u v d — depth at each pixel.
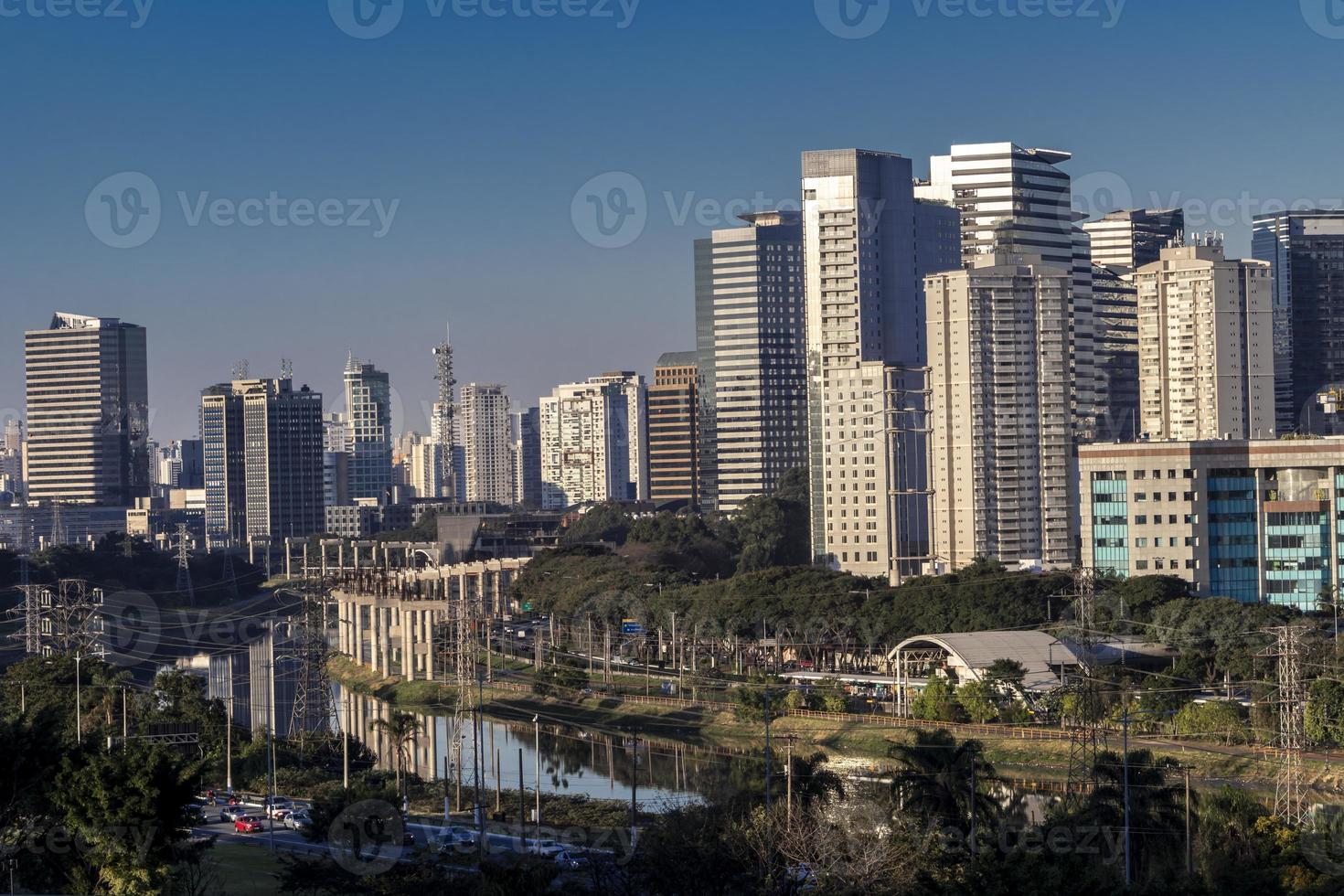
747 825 188.62
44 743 162.25
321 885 186.62
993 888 158.50
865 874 176.25
